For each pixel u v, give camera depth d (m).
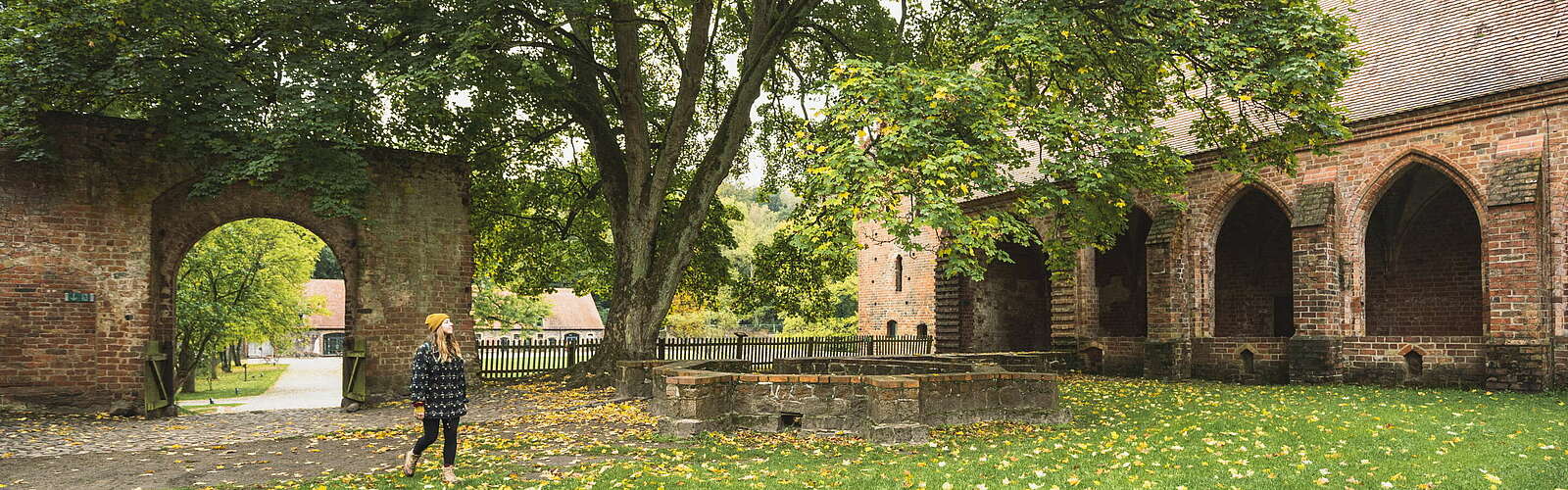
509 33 18.22
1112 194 15.44
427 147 21.55
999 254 12.34
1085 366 25.00
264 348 69.88
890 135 12.42
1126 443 10.50
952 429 11.68
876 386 10.75
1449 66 19.03
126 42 14.46
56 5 13.93
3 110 13.56
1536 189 16.47
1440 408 13.92
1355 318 19.47
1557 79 16.17
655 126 23.94
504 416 14.41
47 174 15.19
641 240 20.17
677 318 52.00
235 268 32.38
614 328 19.92
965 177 12.53
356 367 17.14
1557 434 10.91
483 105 20.05
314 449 10.74
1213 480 8.23
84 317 15.32
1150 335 22.52
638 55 21.94
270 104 15.65
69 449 11.16
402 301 18.27
